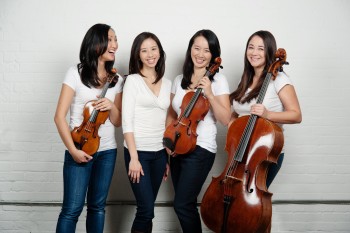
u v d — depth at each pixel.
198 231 2.81
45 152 3.48
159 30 3.43
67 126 2.51
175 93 2.93
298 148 3.54
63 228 2.54
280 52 2.54
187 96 2.71
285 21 3.46
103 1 3.41
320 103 3.51
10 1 3.38
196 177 2.75
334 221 3.57
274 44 2.68
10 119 3.45
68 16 3.40
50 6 3.40
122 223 3.52
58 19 3.40
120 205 3.51
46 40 3.41
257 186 2.37
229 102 2.78
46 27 3.41
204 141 2.76
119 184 3.52
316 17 3.46
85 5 3.40
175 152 2.67
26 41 3.41
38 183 3.50
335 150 3.54
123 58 3.43
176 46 3.44
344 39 3.47
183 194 2.75
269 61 2.66
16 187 3.49
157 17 3.43
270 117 2.49
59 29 3.41
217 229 2.51
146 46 2.71
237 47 3.45
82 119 2.59
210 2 3.43
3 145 3.47
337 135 3.53
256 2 3.44
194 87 2.81
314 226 3.57
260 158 2.39
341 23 3.46
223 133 3.51
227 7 3.44
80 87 2.56
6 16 3.39
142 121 2.73
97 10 3.41
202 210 2.56
